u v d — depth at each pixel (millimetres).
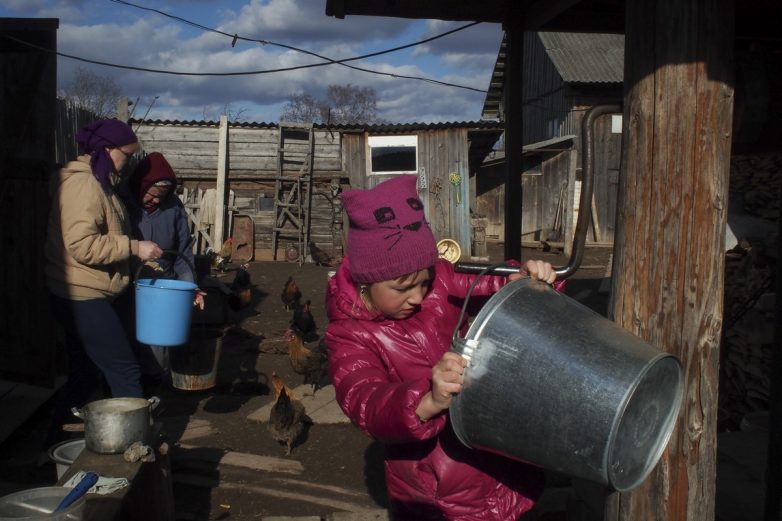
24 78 5812
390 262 1903
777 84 2744
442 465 2072
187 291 4031
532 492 2154
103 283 4023
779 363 2795
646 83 2301
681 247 2262
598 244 21125
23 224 5684
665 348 2303
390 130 17250
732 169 7387
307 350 6262
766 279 5398
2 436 4738
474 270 2178
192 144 16859
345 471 4594
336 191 17344
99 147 4016
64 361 6207
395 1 5199
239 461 4641
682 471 2314
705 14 2211
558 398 1692
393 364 2057
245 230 17203
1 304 5816
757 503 3268
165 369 4926
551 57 22297
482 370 1767
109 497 2666
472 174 19859
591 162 2430
